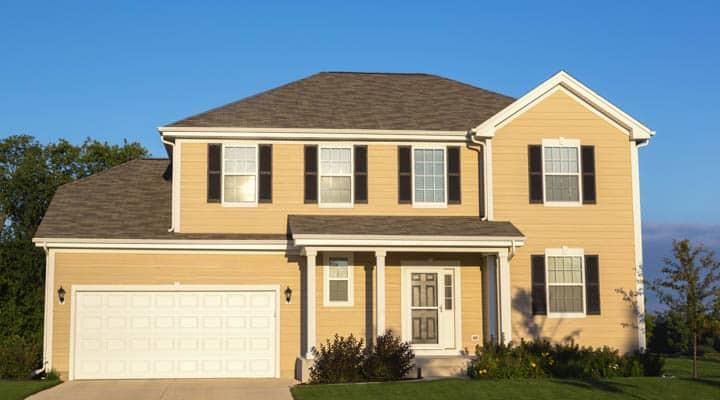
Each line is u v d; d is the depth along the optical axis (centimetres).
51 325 2244
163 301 2292
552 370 2050
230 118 2434
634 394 1752
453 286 2388
